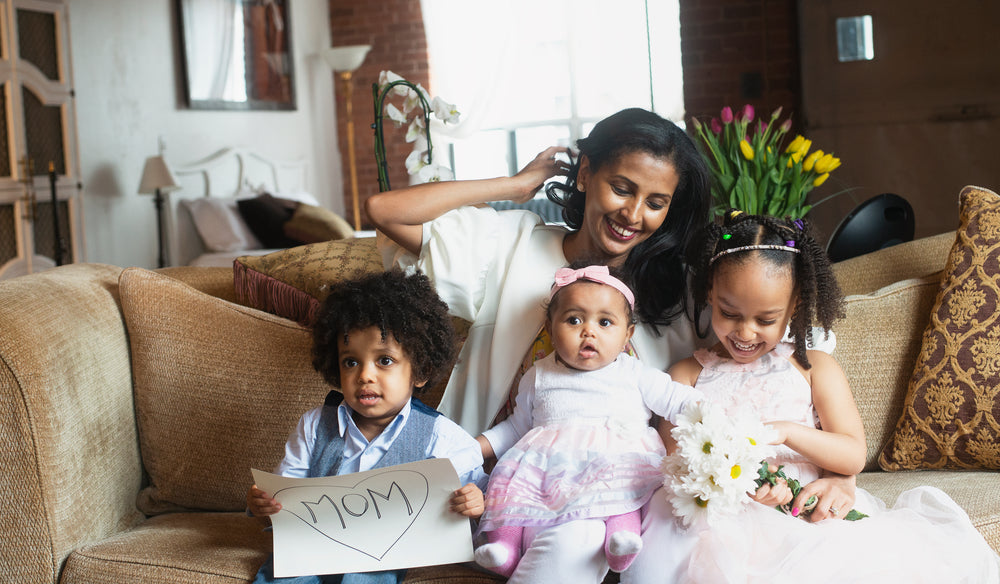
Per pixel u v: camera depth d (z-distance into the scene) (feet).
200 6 20.94
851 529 4.46
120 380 6.07
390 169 26.35
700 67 18.89
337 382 5.18
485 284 5.91
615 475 4.68
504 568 4.53
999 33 15.75
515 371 5.69
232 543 5.21
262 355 6.07
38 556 5.07
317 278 6.67
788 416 5.25
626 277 5.63
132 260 18.84
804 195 8.00
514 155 25.80
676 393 5.25
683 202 5.78
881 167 17.04
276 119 23.90
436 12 24.29
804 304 5.22
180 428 6.05
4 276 15.52
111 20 18.47
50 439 5.11
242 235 19.67
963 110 16.25
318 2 26.03
